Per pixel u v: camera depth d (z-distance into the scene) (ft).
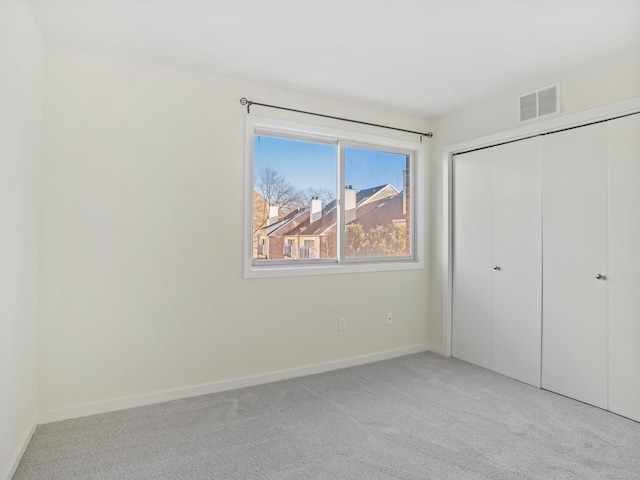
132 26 7.12
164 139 8.73
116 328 8.23
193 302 9.04
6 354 5.64
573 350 8.93
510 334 10.39
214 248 9.29
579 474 6.04
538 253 9.70
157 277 8.64
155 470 6.12
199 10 6.62
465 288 11.77
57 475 5.97
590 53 8.14
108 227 8.15
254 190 10.16
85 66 7.97
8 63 5.49
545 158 9.54
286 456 6.52
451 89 10.17
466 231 11.74
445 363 11.50
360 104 11.35
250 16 6.81
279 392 9.25
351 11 6.65
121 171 8.28
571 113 8.89
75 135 7.86
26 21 6.33
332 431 7.36
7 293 5.65
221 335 9.37
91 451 6.62
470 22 6.98
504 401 8.77
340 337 11.12
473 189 11.50
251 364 9.77
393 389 9.46
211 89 9.27
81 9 6.55
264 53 8.22
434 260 12.71
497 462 6.36
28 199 6.67
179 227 8.88
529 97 9.81
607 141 8.32
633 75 7.85
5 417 5.63
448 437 7.15
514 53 8.15
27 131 6.51
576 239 8.89
